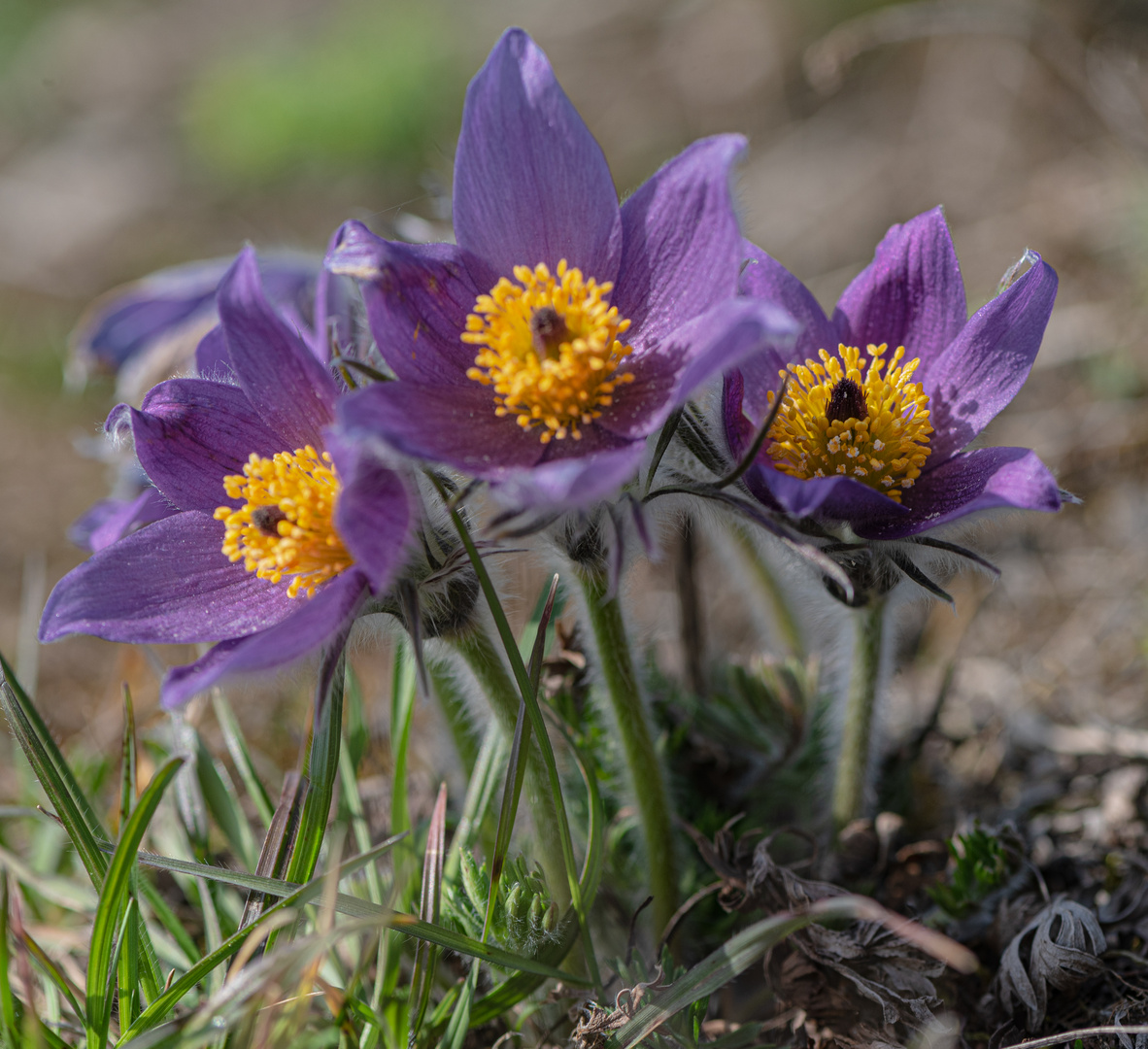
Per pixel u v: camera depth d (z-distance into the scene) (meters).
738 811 0.47
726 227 0.41
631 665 0.43
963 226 0.73
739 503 0.41
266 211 0.96
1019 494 0.41
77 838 0.42
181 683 0.40
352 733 0.47
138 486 0.47
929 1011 0.43
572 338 0.41
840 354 0.43
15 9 1.31
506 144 0.42
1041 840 0.46
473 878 0.43
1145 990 0.43
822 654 0.48
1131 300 0.62
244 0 1.31
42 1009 0.44
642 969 0.43
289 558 0.42
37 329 0.84
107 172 1.04
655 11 1.08
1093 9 0.79
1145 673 0.51
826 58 0.67
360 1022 0.42
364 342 0.45
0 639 0.58
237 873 0.42
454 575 0.42
